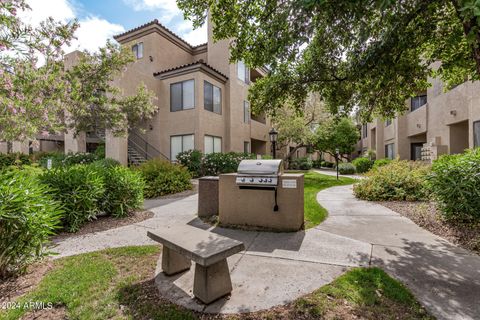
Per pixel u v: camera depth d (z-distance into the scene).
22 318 2.21
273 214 4.65
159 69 14.73
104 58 7.71
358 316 2.16
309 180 13.15
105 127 8.70
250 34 4.16
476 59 3.12
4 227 2.77
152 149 14.16
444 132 11.49
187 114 13.35
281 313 2.23
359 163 17.80
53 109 5.66
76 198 4.76
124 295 2.55
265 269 3.06
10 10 3.34
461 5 2.02
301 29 3.15
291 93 5.14
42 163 12.49
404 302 2.33
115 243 4.07
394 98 4.96
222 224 5.02
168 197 8.37
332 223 4.99
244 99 17.42
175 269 2.98
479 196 4.20
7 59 4.34
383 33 3.56
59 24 5.25
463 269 2.97
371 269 2.98
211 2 4.04
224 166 12.70
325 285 2.66
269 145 21.62
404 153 16.08
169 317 2.21
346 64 4.38
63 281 2.80
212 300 2.39
